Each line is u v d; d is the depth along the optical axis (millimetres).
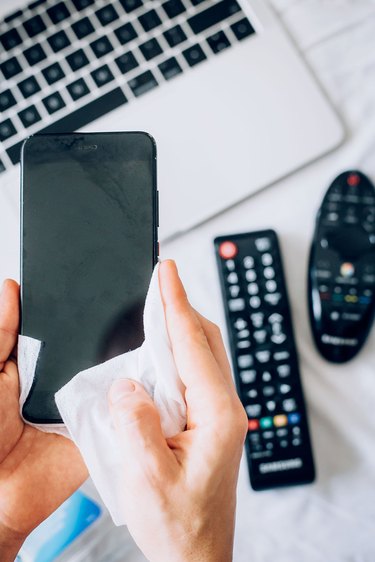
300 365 500
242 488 481
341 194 503
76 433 358
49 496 406
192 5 517
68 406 357
